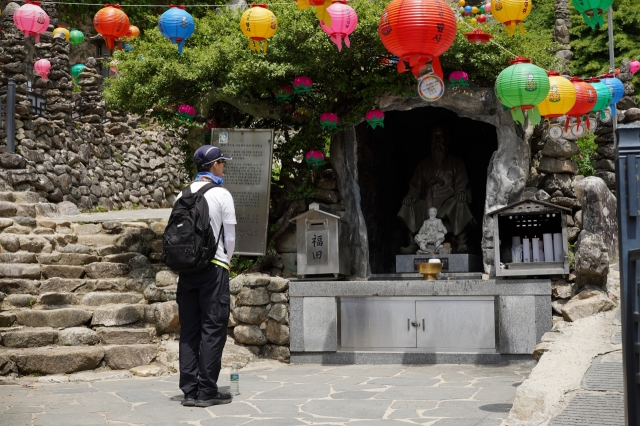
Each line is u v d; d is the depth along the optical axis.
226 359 7.39
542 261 7.44
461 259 8.21
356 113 8.36
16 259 8.64
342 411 5.09
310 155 8.48
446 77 8.22
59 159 12.54
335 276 8.09
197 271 5.34
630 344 3.04
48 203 11.12
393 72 8.17
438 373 6.72
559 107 6.60
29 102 11.90
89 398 5.68
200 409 5.24
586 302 6.68
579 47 18.67
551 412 4.54
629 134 3.09
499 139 8.09
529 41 8.27
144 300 8.34
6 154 11.20
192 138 8.94
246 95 8.78
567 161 8.07
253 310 7.77
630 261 3.04
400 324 7.50
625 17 18.38
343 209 8.67
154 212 13.39
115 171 14.80
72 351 6.89
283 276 8.71
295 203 8.81
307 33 7.86
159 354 7.30
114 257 9.20
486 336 7.30
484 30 7.92
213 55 8.16
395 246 9.63
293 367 7.43
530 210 7.40
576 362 5.33
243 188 8.55
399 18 5.44
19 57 11.93
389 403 5.32
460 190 8.76
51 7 13.62
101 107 14.59
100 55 20.33
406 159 9.83
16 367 6.65
